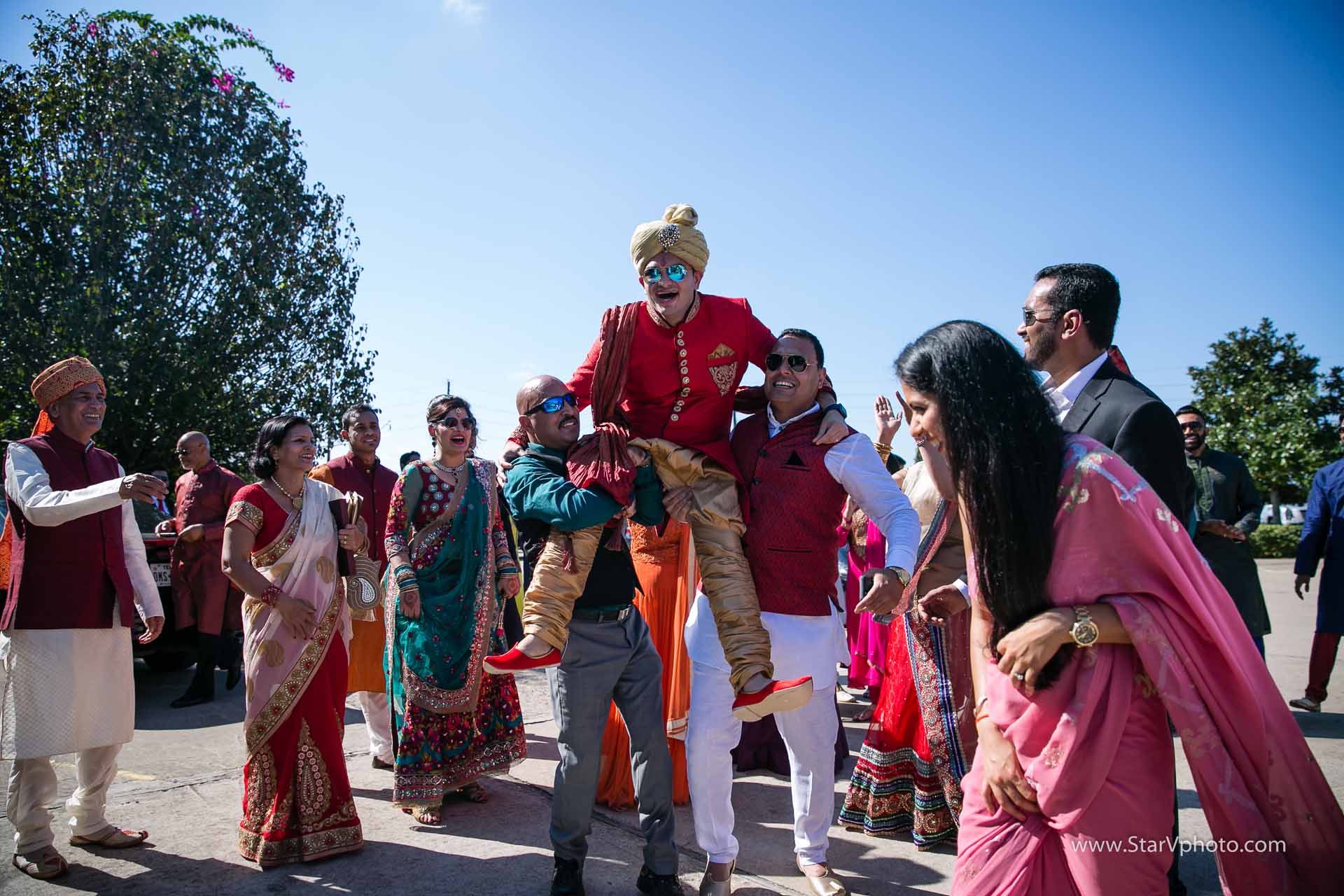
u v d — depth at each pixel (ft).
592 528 9.93
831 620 10.47
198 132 53.67
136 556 12.39
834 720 10.50
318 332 58.90
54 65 50.96
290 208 57.11
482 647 13.28
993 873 6.16
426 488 13.75
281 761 11.28
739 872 11.21
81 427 12.05
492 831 12.62
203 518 22.00
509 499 10.37
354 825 11.58
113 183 50.80
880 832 12.36
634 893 10.51
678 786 13.89
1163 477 8.34
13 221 48.88
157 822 12.80
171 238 51.88
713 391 10.76
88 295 49.03
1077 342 9.17
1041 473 6.07
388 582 13.91
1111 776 5.85
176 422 52.08
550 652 9.56
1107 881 5.75
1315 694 19.10
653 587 14.10
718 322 10.74
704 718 10.19
